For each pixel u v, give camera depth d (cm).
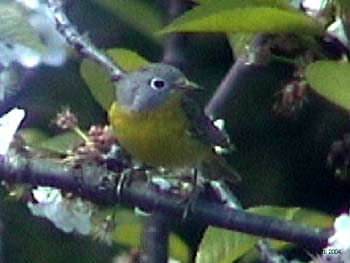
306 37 254
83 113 280
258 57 255
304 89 255
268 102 293
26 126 269
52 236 290
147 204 255
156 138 267
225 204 256
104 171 255
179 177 260
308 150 296
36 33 255
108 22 272
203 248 258
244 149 297
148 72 268
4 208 290
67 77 275
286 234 253
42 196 256
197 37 288
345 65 249
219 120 268
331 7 254
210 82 288
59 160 255
